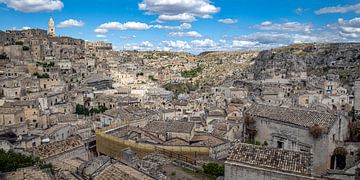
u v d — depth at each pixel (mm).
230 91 181750
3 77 150500
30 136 85250
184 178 44781
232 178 37531
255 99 147750
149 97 175250
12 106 109438
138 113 114438
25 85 148500
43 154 64875
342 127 56719
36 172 38750
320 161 51906
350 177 48031
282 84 199750
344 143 53750
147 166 46031
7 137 81750
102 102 151500
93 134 102250
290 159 35969
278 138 57469
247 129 62562
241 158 37406
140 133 78750
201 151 65188
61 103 137250
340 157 54094
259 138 60938
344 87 166875
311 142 52719
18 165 43031
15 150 65625
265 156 37000
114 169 37531
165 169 48094
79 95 149250
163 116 124375
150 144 68688
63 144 71250
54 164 57250
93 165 42906
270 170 35219
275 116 58469
